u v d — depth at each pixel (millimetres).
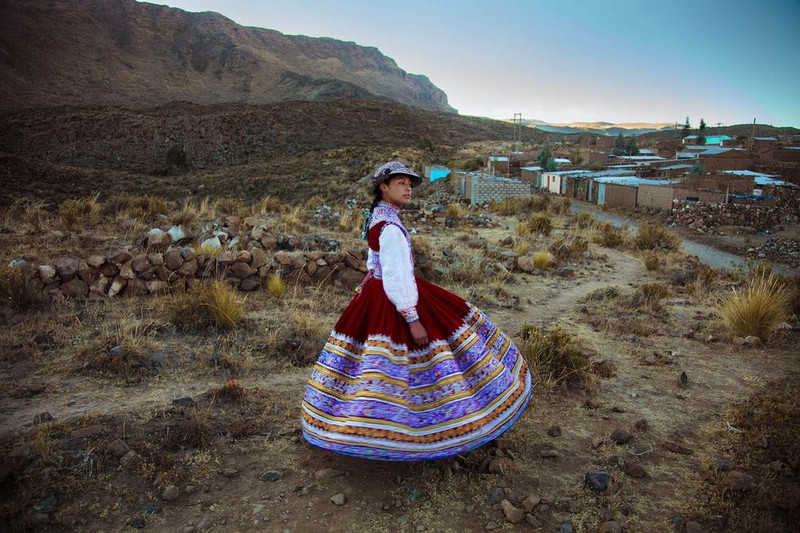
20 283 5391
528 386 3217
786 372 4898
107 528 2494
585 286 8930
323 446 2781
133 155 102125
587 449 3436
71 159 98688
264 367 4547
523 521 2686
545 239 14086
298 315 5727
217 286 5555
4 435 3084
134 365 4195
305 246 8695
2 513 2461
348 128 135750
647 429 3721
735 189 34688
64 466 2836
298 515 2672
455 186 44688
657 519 2725
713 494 2914
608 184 40594
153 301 5844
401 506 2777
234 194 60531
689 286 8609
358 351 2930
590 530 2635
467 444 2791
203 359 4488
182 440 3211
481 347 3000
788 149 60688
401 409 2746
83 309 5520
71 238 8375
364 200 19141
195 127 115938
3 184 29188
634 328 6203
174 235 8562
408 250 2863
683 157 68625
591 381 4480
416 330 2805
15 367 4125
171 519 2596
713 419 3900
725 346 5676
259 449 3262
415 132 144250
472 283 8266
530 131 184375
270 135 119375
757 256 22953
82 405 3594
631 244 15602
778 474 3062
